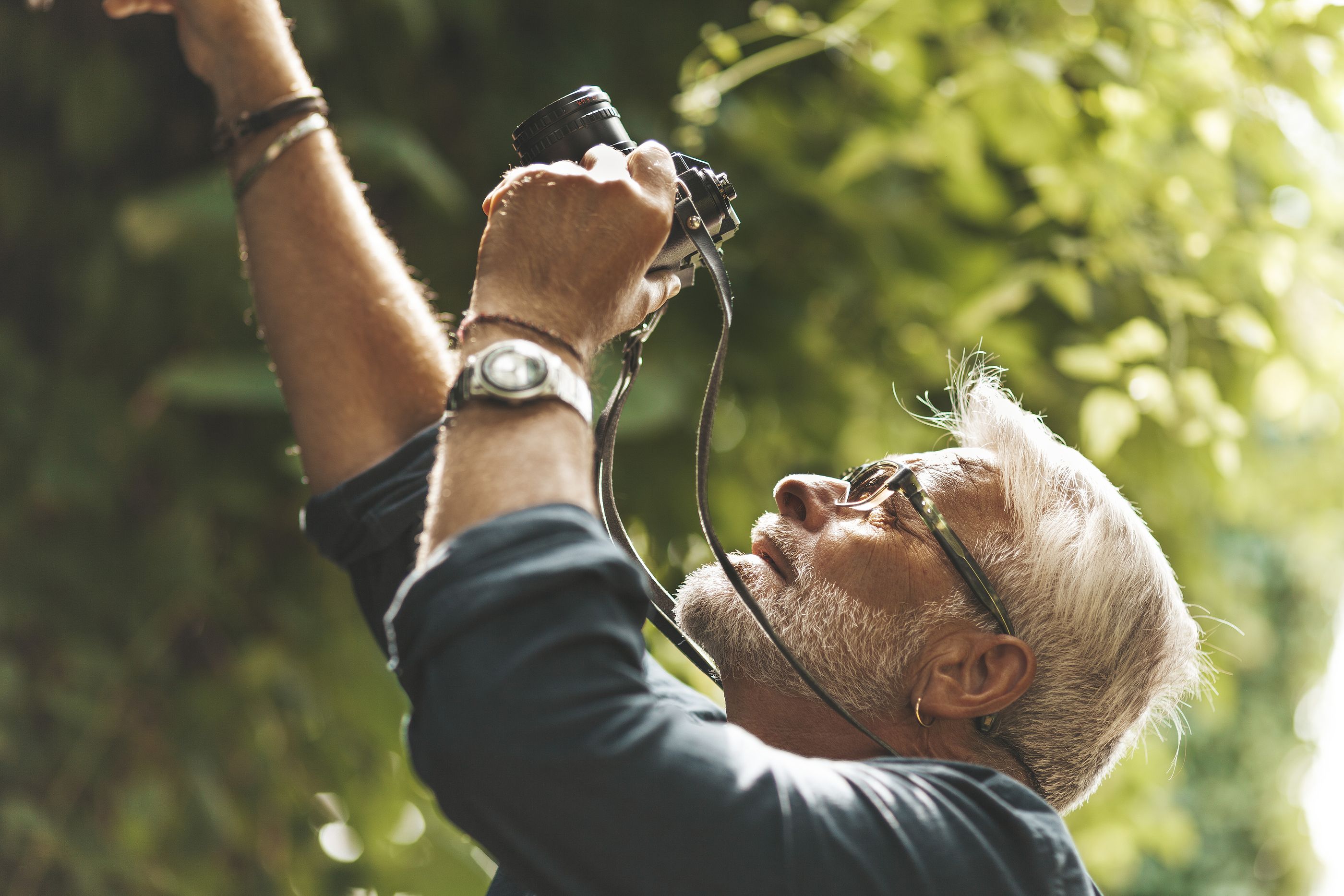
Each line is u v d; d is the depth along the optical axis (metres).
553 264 1.02
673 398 2.92
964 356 1.88
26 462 3.11
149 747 3.13
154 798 3.06
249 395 2.69
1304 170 3.26
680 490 3.30
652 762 0.90
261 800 3.27
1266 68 2.93
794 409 3.49
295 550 3.43
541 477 0.94
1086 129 3.09
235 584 3.35
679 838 0.90
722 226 1.20
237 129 1.31
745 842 0.92
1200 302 2.91
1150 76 2.95
